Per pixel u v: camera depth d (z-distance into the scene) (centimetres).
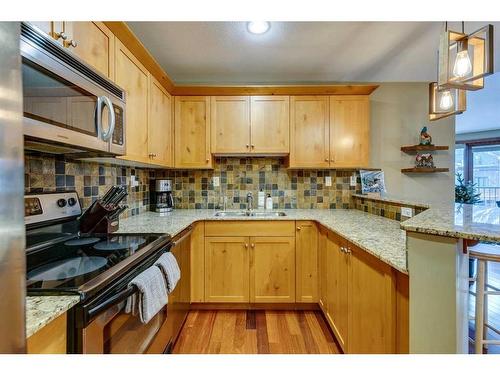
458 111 166
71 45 113
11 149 52
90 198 177
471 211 136
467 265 93
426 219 108
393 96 290
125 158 162
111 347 93
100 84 123
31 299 75
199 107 258
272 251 233
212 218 231
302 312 232
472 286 237
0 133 50
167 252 146
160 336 147
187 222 205
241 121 258
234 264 233
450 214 124
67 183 154
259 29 191
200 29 190
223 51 223
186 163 259
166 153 241
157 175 287
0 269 50
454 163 288
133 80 174
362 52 226
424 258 90
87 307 79
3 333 51
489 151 602
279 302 233
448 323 85
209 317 223
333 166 257
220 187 288
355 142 257
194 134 259
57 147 117
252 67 254
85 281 86
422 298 91
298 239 231
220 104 258
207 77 277
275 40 206
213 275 233
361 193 286
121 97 144
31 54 85
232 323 213
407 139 289
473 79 128
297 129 257
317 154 257
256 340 189
